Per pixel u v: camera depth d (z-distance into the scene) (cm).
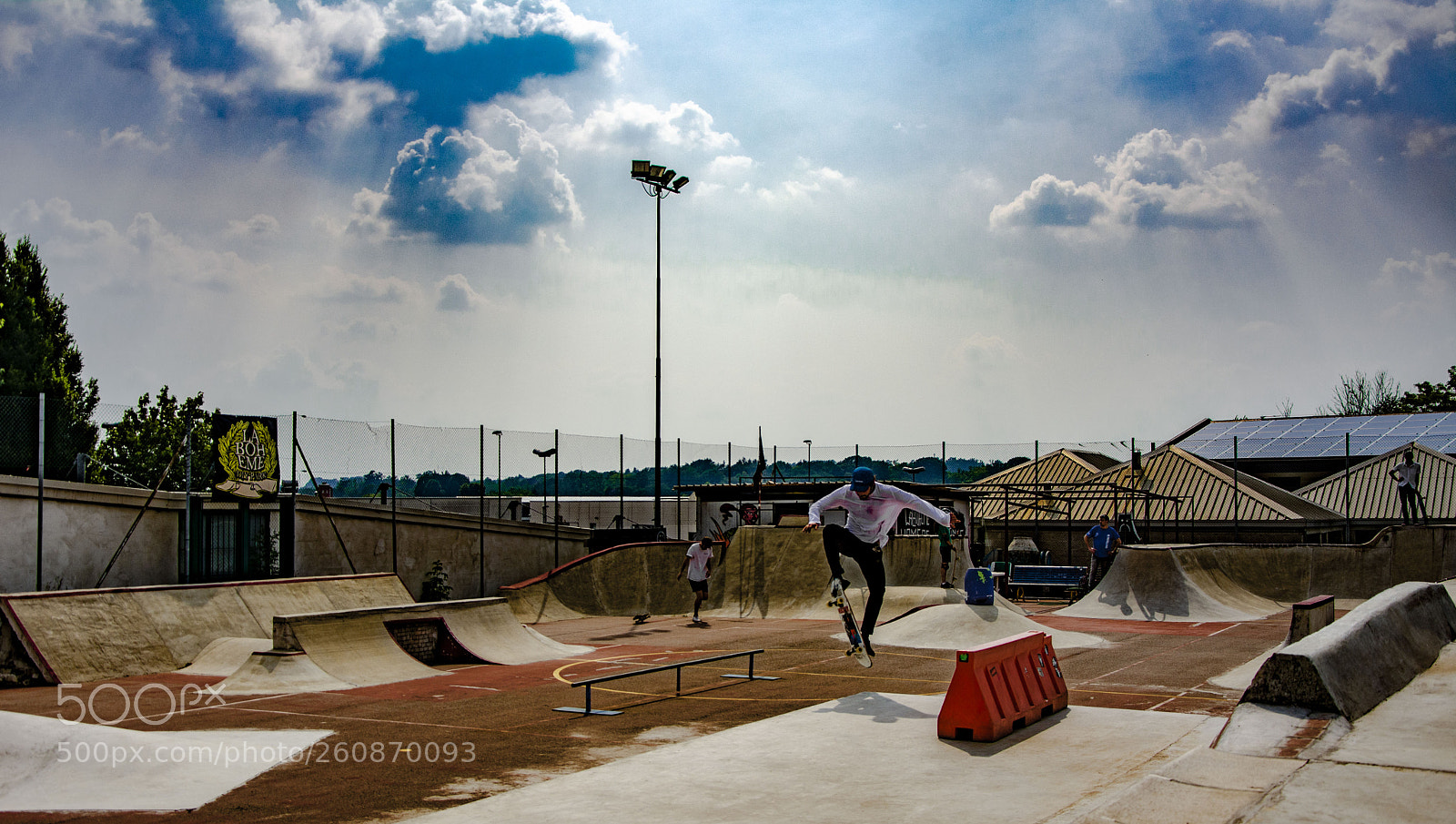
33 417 1945
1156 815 503
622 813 605
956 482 3575
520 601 2358
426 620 1530
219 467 2042
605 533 2995
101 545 1953
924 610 1759
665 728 956
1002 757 725
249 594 1625
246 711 1066
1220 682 1196
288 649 1287
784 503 3034
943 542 2164
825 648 1623
